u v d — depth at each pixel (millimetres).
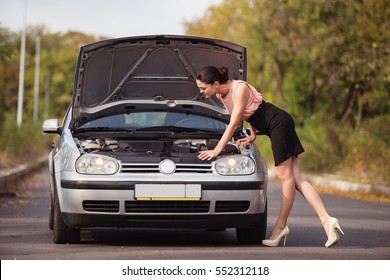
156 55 10758
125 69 10742
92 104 10711
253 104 9352
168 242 9891
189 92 10820
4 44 19234
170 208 9203
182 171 9234
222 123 10719
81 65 10648
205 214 9203
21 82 51781
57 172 9570
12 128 32781
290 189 9492
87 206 9266
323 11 31266
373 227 11984
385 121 28234
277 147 9383
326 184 23703
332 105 36625
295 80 37125
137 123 10609
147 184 9125
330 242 9391
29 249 9188
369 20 24453
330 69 32094
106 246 9461
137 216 9195
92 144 9680
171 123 10617
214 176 9219
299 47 33531
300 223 12195
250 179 9289
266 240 9578
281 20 34656
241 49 10617
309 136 29984
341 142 28000
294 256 8703
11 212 13938
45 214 13609
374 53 25188
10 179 23188
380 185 20969
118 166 9227
